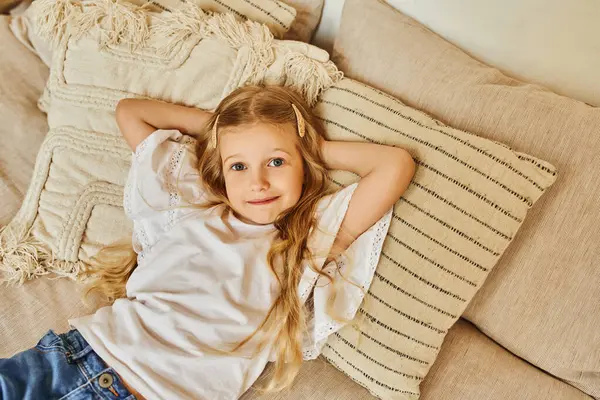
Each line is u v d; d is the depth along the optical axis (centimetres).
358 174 101
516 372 99
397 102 101
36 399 88
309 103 108
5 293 107
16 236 111
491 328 102
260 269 101
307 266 99
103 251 111
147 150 105
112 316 99
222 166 106
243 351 96
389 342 95
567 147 91
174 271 101
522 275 96
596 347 93
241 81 107
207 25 108
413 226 94
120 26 108
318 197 103
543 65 103
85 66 110
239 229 106
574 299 93
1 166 118
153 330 97
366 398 98
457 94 99
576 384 98
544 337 97
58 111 112
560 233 93
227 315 97
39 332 103
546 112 93
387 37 107
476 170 92
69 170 112
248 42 106
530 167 90
